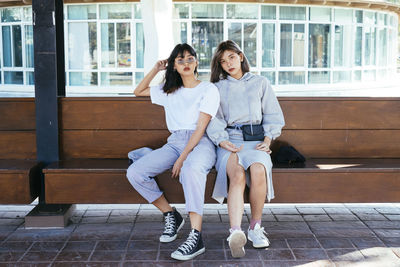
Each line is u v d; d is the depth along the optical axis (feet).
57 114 10.92
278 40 47.65
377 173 10.01
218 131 9.80
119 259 8.80
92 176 9.98
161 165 9.59
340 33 50.75
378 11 53.98
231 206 8.87
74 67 47.29
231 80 10.37
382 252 9.09
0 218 11.26
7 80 50.21
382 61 57.88
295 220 11.08
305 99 11.25
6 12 49.01
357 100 11.32
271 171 9.62
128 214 11.56
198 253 8.87
